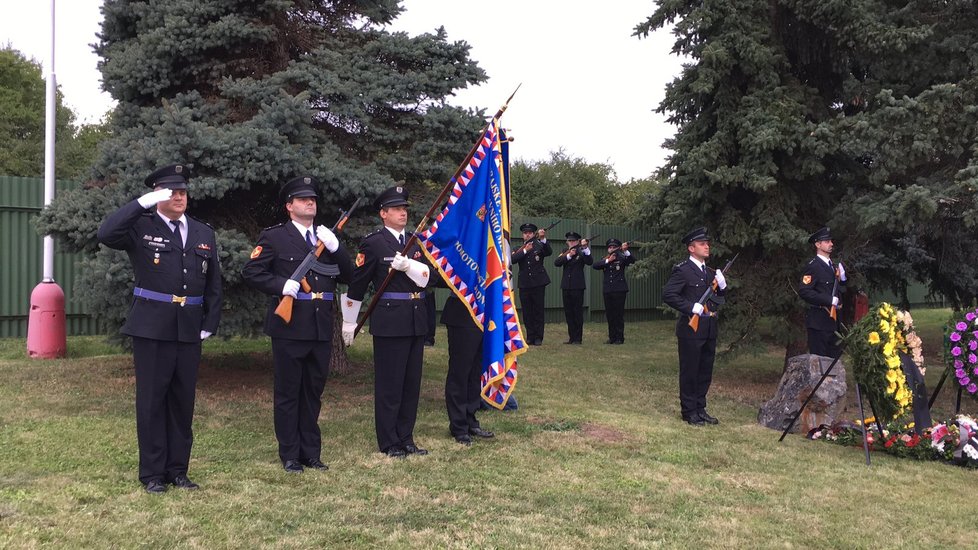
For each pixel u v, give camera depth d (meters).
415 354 5.87
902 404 6.20
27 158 29.73
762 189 8.77
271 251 5.22
